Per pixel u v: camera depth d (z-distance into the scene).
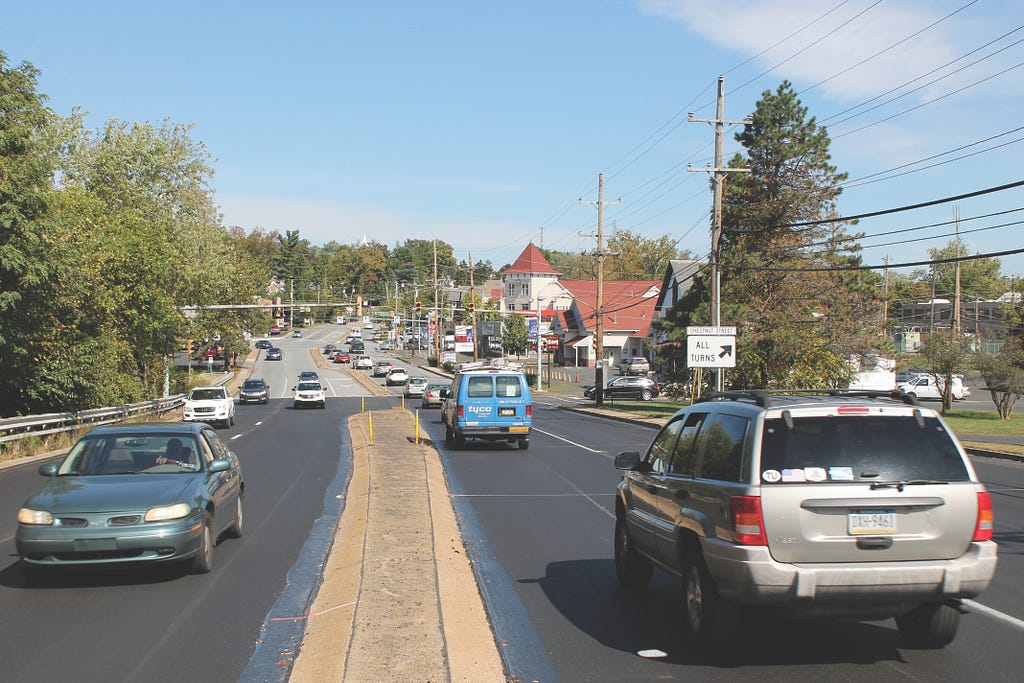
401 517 12.48
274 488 17.20
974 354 44.69
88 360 29.66
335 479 18.75
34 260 23.53
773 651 6.83
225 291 61.16
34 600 8.45
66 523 8.67
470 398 25.41
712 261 31.80
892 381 53.12
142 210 45.34
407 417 40.94
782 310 38.56
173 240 47.19
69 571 9.73
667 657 6.69
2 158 23.02
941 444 6.32
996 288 121.06
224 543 11.43
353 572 9.12
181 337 49.22
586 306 95.88
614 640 7.16
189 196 48.06
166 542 8.80
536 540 11.76
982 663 6.46
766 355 39.22
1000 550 10.88
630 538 8.70
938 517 6.11
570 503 15.21
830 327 38.81
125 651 6.82
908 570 6.01
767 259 39.75
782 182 40.59
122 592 8.77
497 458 23.50
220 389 38.19
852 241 40.22
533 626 7.61
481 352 114.62
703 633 6.56
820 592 5.97
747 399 6.86
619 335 93.81
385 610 7.57
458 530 12.45
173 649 6.87
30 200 23.41
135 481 9.52
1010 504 15.03
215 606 8.23
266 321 115.50
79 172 44.81
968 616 7.81
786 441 6.20
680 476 7.38
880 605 6.11
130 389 39.50
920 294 118.69
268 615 7.91
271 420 42.41
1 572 9.71
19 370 26.91
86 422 29.80
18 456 23.48
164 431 10.62
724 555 6.19
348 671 5.99
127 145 46.06
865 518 6.06
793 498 6.04
